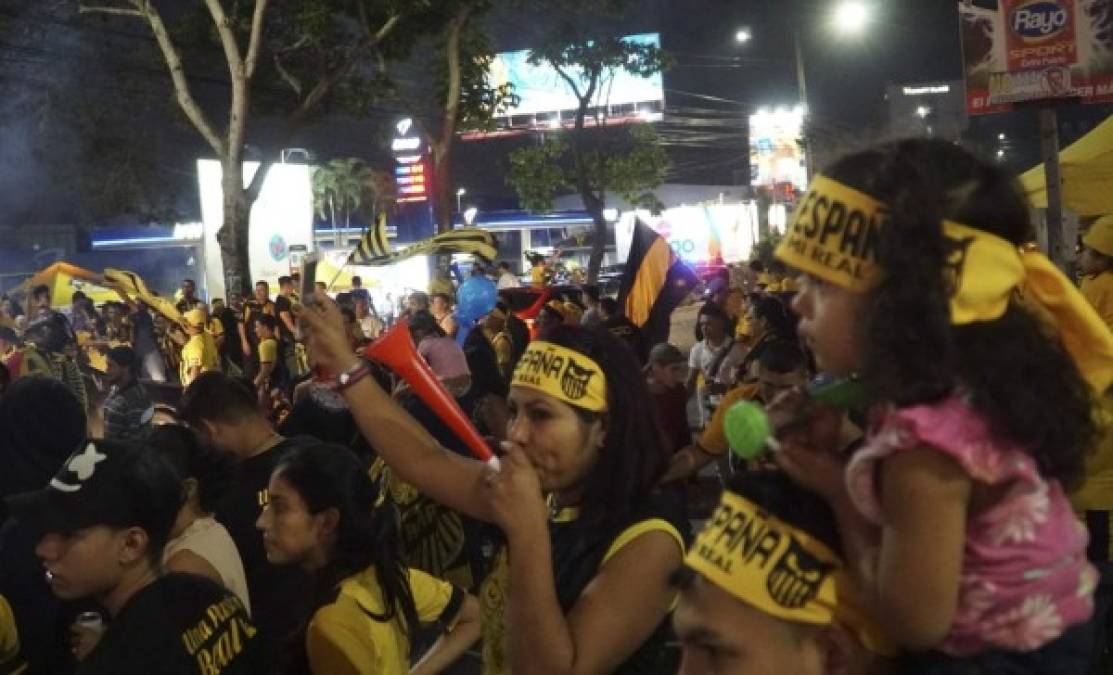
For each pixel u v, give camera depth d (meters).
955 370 1.84
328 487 3.62
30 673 3.91
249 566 4.64
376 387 3.07
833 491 1.98
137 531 3.33
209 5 22.42
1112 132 9.89
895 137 2.00
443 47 28.77
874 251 1.88
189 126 25.95
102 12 23.30
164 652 3.17
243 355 18.16
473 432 2.50
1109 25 7.86
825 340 1.95
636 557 2.65
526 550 2.43
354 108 25.78
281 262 29.05
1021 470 1.85
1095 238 6.34
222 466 4.21
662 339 9.96
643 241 10.05
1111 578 4.32
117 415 10.41
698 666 2.14
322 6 22.56
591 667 2.51
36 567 3.88
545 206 37.44
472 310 13.12
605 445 2.79
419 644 5.61
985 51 8.18
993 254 1.87
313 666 3.57
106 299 27.38
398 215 33.88
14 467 4.68
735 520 2.11
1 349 12.17
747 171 60.97
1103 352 2.05
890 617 1.88
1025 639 1.90
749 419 1.97
